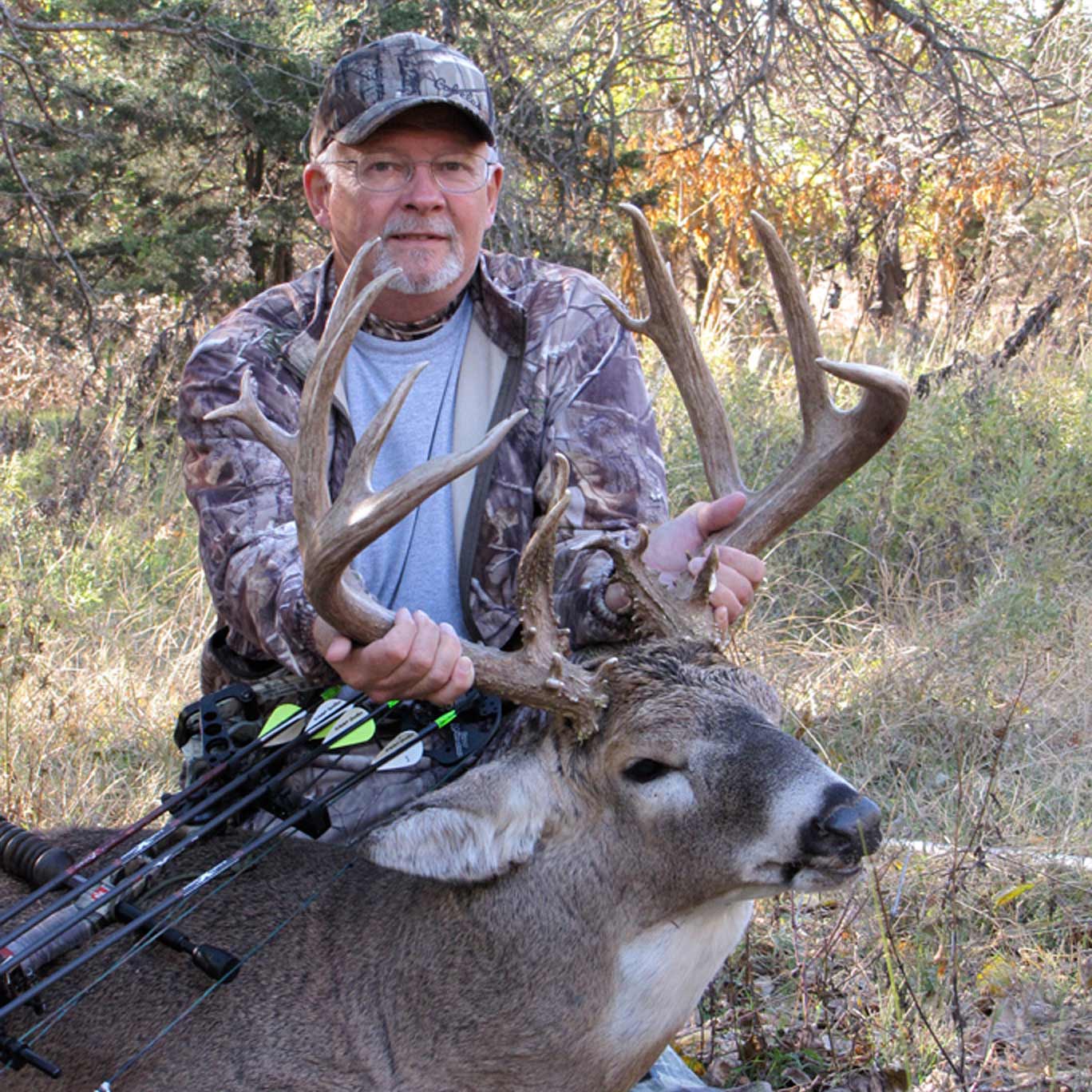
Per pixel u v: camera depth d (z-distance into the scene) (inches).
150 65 181.2
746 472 142.1
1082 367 182.2
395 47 81.4
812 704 110.0
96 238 191.8
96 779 101.2
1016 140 227.0
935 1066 80.3
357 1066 72.0
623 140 217.9
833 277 243.0
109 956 74.0
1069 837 96.0
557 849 71.1
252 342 82.6
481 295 83.6
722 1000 85.2
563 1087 71.9
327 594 68.1
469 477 82.4
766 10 190.9
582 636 74.7
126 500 138.5
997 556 127.4
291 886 75.2
